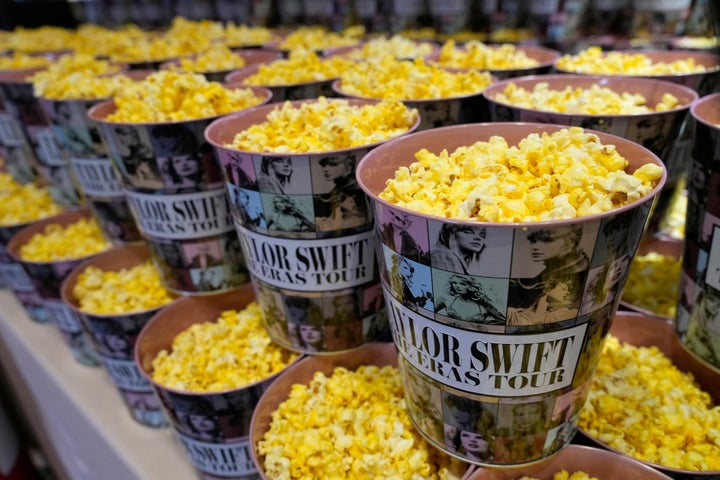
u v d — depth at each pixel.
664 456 0.61
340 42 1.55
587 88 0.86
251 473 0.77
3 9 2.46
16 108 1.14
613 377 0.70
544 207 0.49
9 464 1.41
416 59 0.99
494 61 1.05
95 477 1.10
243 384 0.77
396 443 0.64
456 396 0.53
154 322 0.85
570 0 1.45
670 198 0.82
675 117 0.67
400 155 0.62
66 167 1.19
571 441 0.61
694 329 0.64
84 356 1.09
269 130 0.72
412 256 0.47
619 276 0.47
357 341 0.73
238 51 1.43
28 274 1.04
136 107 0.85
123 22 2.37
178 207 0.78
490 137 0.65
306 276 0.66
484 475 0.59
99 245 1.20
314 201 0.60
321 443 0.65
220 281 0.86
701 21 1.26
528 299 0.44
